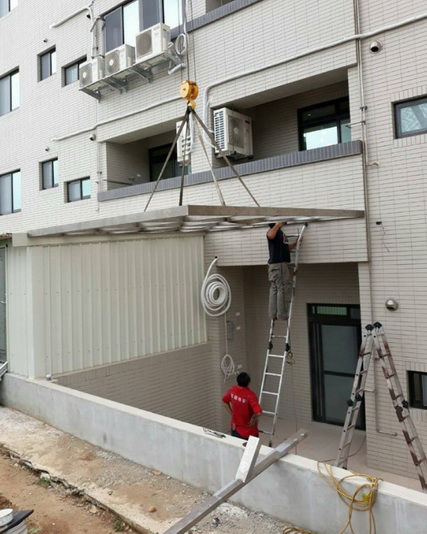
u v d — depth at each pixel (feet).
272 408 33.76
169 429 17.16
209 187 31.30
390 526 12.12
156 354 29.27
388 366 23.48
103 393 26.40
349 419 20.98
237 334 33.50
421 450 19.63
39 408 23.31
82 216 40.70
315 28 26.58
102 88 38.24
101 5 38.93
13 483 18.19
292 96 32.22
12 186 49.49
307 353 32.07
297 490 13.85
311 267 31.76
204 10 32.09
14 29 48.44
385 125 24.22
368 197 24.76
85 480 17.31
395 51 23.86
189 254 31.71
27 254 24.29
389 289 24.02
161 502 15.58
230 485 12.59
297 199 27.30
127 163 40.34
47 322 24.70
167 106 34.01
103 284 27.02
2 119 49.88
